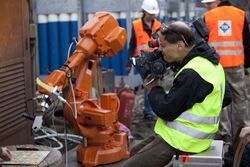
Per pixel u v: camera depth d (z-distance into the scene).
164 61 3.57
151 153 3.56
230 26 6.32
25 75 5.81
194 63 3.42
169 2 12.10
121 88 7.40
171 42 3.48
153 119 7.95
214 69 3.47
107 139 5.20
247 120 6.42
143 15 7.71
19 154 4.04
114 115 5.37
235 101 6.39
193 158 3.39
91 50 4.98
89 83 5.15
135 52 7.77
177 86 3.38
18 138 5.66
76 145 6.21
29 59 5.91
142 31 7.65
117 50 5.12
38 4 9.94
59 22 9.98
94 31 4.97
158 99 3.44
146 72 3.62
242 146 3.25
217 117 3.51
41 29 10.02
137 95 9.94
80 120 5.03
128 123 7.05
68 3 9.84
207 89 3.39
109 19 5.06
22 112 5.73
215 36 6.36
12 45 5.50
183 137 3.43
